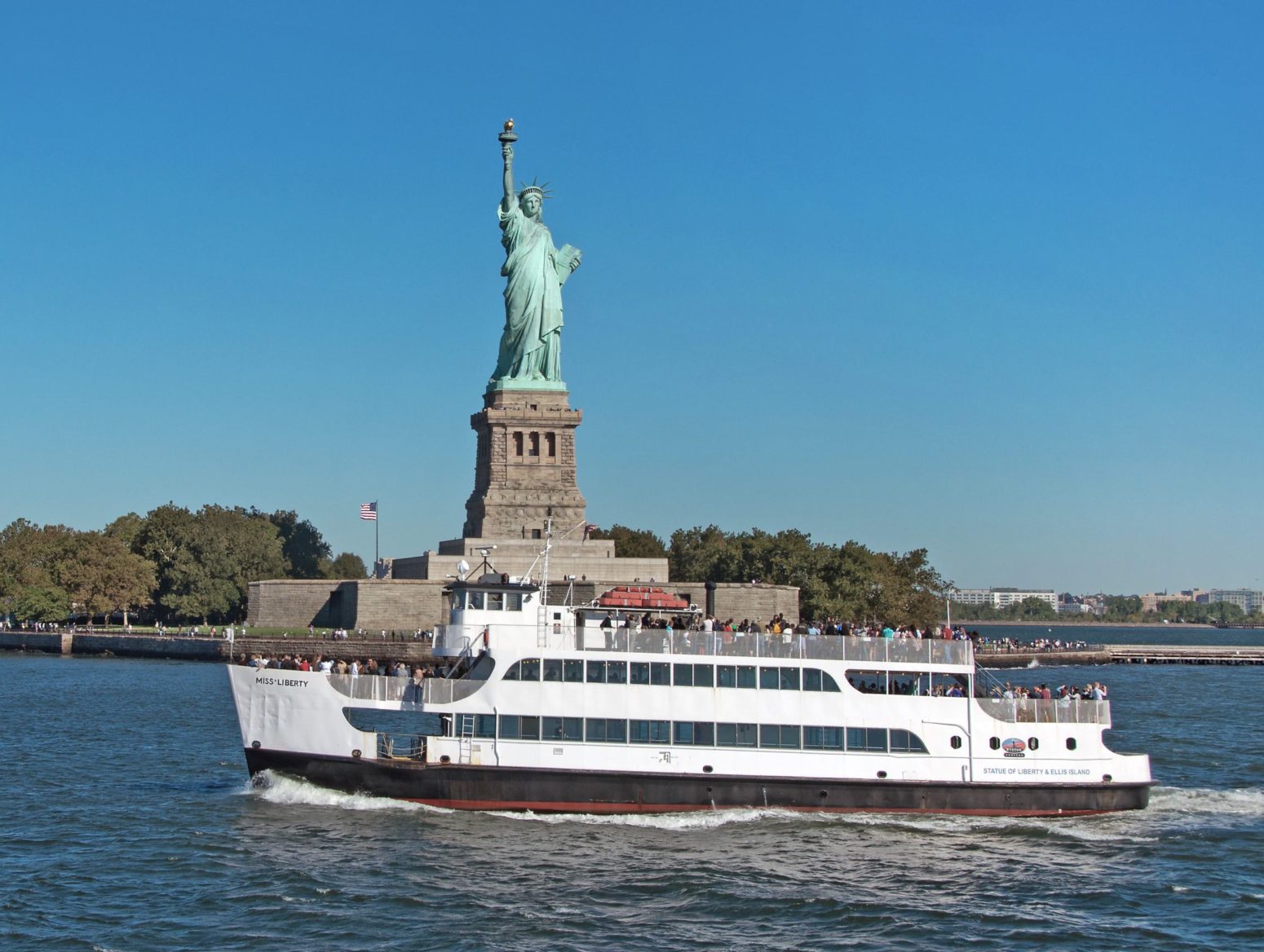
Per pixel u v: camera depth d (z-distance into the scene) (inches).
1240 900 2608.3
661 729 3095.5
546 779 3073.3
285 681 3181.6
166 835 2925.7
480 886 2586.1
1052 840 3009.4
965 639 3225.9
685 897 2551.7
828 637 3159.5
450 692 3112.7
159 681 6648.6
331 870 2667.3
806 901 2534.5
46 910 2440.9
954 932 2406.5
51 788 3472.0
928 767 3157.0
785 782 3112.7
